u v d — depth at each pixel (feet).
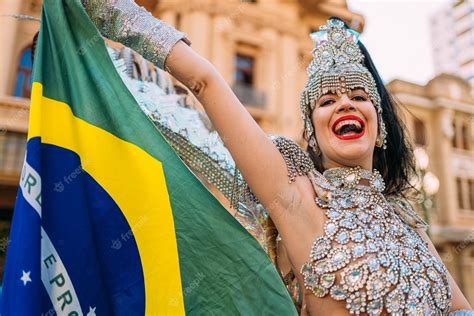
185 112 5.11
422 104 42.86
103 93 4.28
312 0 33.65
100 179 4.12
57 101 4.15
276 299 3.97
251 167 3.98
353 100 4.65
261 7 32.63
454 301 4.85
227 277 4.04
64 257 3.86
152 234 4.08
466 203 42.34
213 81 3.92
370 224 4.15
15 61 21.89
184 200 4.17
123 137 4.22
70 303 3.80
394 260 3.95
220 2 30.81
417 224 4.83
